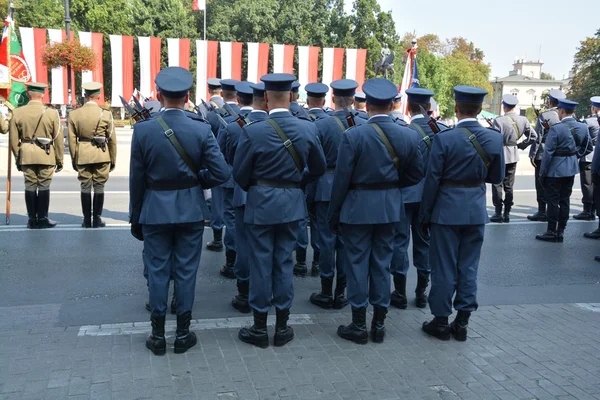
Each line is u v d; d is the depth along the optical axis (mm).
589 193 10086
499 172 4531
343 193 4324
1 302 5145
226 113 6293
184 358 4027
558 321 5043
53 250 6977
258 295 4223
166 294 4066
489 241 8320
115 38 27609
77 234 7828
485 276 6523
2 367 3803
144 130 3980
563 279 6480
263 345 4258
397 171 4367
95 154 7957
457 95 4504
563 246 8133
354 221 4254
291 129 4211
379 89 4355
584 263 7211
